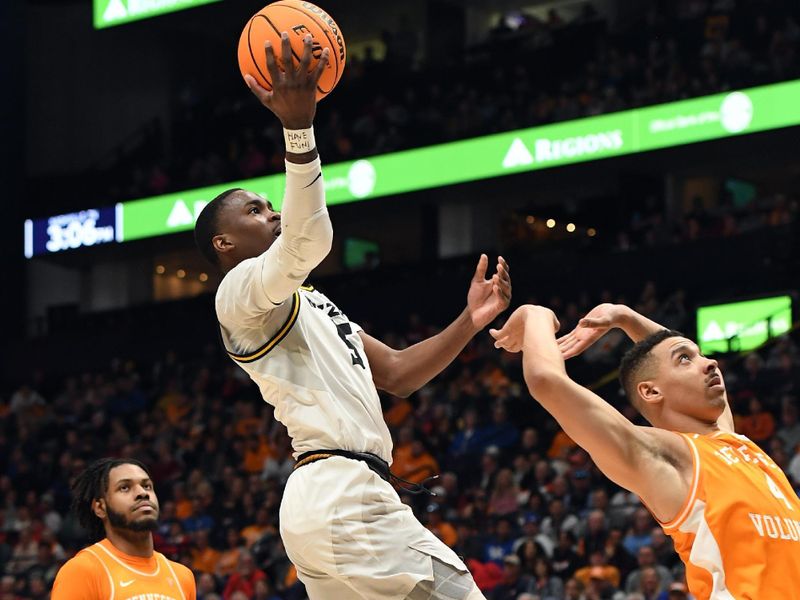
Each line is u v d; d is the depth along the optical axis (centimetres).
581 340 441
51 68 2958
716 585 358
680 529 367
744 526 361
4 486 1997
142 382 2452
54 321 2722
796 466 1384
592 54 2419
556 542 1391
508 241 2542
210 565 1588
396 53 2680
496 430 1711
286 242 391
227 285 412
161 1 2519
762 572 357
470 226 2445
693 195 2461
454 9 2717
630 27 2397
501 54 2497
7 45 2792
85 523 617
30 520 1853
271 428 1914
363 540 400
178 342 2505
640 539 1340
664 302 2028
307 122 387
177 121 2784
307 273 398
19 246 2781
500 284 455
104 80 2955
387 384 464
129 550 608
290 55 384
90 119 2948
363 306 2359
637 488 371
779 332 1789
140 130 2814
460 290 2269
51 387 2548
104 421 2188
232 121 2716
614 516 1380
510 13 2738
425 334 2114
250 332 418
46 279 2916
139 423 2167
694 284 2053
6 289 2744
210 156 2570
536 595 1274
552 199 2514
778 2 2228
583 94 2225
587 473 1497
